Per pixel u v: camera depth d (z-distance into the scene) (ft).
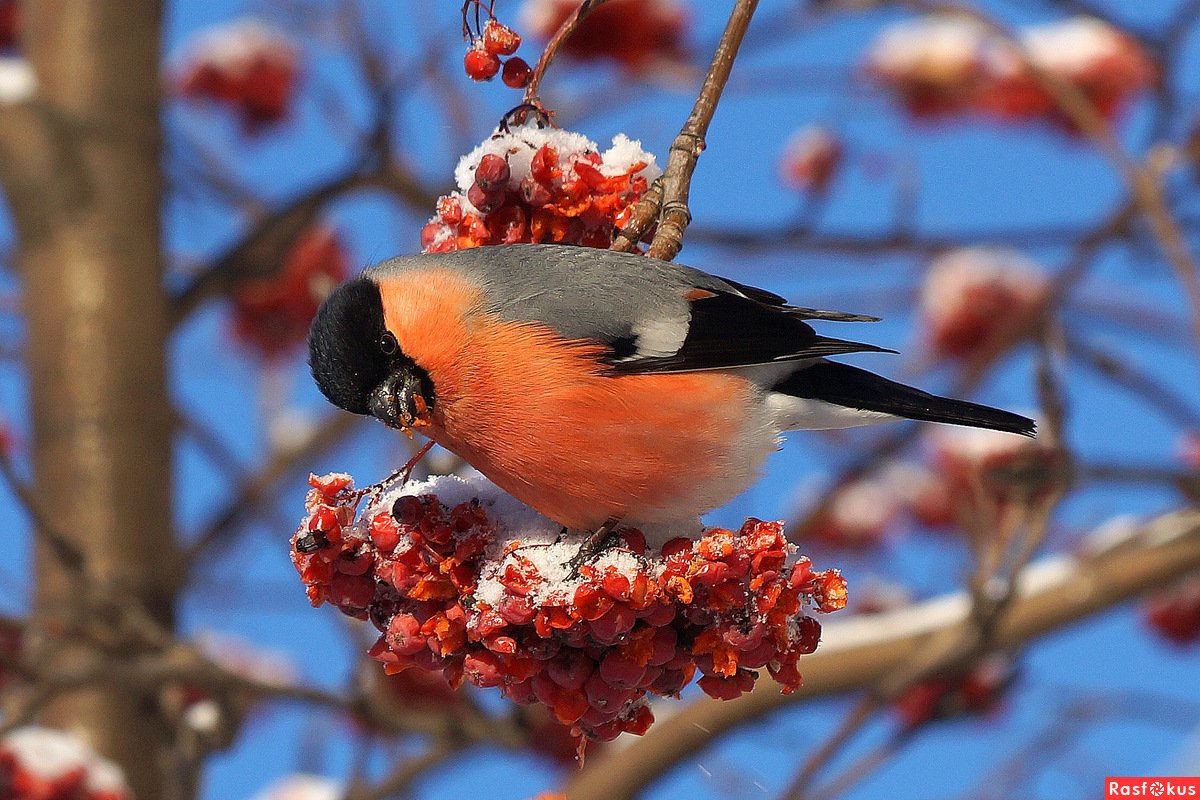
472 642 19.10
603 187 22.41
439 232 23.49
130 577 43.06
